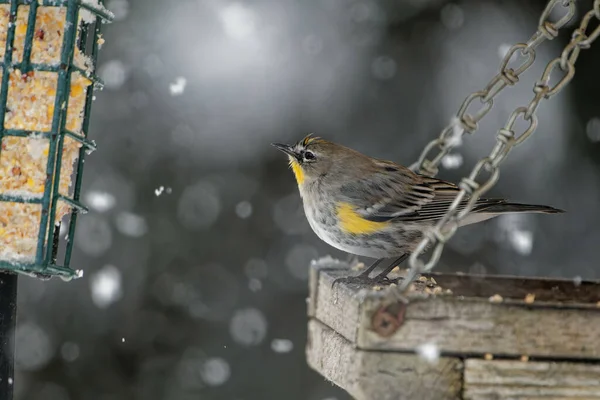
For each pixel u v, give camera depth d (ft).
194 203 45.93
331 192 34.12
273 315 45.50
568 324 23.13
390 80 46.83
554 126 46.11
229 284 45.55
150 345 44.37
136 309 44.50
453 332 22.88
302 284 46.06
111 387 43.73
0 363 27.53
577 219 45.85
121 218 44.70
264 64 46.65
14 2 27.43
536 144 46.50
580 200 45.83
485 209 32.19
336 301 27.40
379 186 33.81
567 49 24.00
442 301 22.85
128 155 45.62
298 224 46.65
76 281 43.93
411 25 47.03
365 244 33.91
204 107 46.55
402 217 33.47
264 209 46.80
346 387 24.25
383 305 22.75
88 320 44.01
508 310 23.03
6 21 27.89
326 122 46.75
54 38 27.81
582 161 45.75
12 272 27.86
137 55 45.85
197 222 45.83
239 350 44.80
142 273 44.65
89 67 29.35
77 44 29.40
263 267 46.01
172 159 46.09
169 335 44.50
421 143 46.24
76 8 27.53
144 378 43.98
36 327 43.73
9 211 27.30
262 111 46.80
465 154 46.91
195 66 46.26
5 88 27.37
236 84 46.65
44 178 27.40
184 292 44.88
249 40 46.47
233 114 46.70
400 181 34.04
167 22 46.11
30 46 27.32
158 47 46.06
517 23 46.42
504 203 32.45
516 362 22.97
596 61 44.96
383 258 33.91
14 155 27.45
